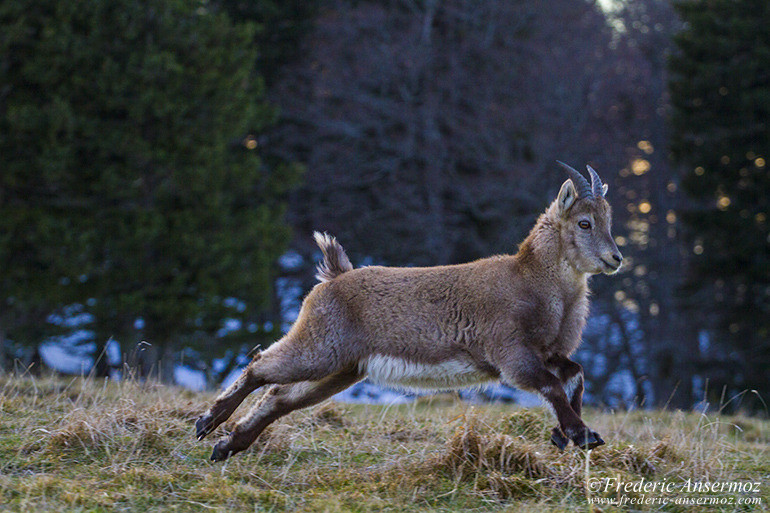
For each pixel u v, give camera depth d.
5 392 10.00
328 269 8.35
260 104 28.95
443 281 7.90
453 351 7.78
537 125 32.22
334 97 32.44
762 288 26.58
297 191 32.38
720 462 7.82
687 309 29.09
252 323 28.34
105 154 21.45
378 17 32.56
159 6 22.25
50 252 20.59
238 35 24.42
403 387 8.05
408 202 31.17
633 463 7.54
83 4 21.53
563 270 8.01
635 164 36.78
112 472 6.68
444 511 6.26
